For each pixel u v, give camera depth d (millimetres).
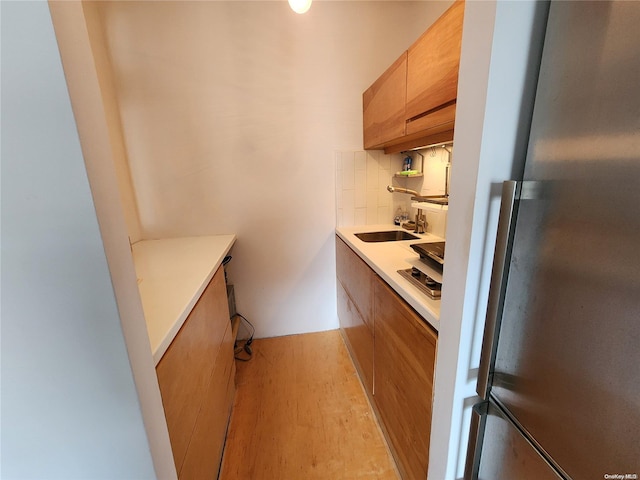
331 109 2002
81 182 424
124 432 533
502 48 576
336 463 1271
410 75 1311
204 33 1776
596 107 464
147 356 570
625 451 458
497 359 717
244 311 2252
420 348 924
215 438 1178
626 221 426
